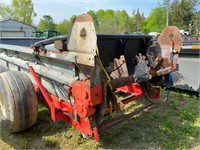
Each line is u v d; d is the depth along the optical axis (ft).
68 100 8.48
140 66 9.80
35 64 10.39
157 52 11.45
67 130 10.30
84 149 8.89
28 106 9.21
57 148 9.03
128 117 9.41
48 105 9.55
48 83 9.67
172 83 11.46
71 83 7.81
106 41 10.49
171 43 10.85
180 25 139.95
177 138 9.77
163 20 171.63
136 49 11.84
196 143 9.41
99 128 8.18
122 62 9.59
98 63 7.11
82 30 7.13
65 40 8.30
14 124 9.21
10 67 13.61
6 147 9.16
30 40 17.74
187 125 10.84
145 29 188.65
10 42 16.72
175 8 150.10
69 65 8.18
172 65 10.78
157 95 11.79
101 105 7.59
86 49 7.07
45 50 9.01
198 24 120.47
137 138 9.70
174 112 12.38
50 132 10.16
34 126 10.68
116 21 205.05
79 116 8.06
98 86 7.38
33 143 9.39
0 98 9.77
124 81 9.05
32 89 9.46
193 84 15.10
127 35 10.50
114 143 9.30
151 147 9.08
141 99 13.69
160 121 11.28
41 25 167.53
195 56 14.78
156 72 10.00
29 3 144.87
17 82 9.25
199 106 13.41
